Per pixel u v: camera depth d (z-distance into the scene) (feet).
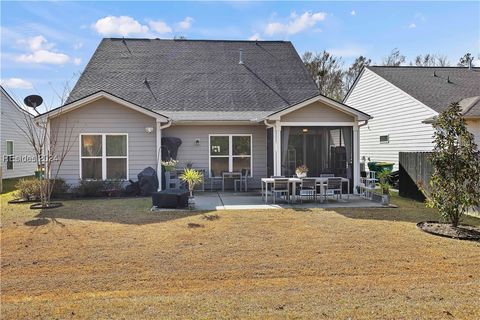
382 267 18.04
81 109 43.98
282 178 38.29
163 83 57.31
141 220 28.86
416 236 23.98
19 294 14.80
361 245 21.85
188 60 62.90
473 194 24.93
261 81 59.82
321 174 43.24
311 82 60.80
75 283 15.99
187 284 15.87
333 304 13.14
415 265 18.37
